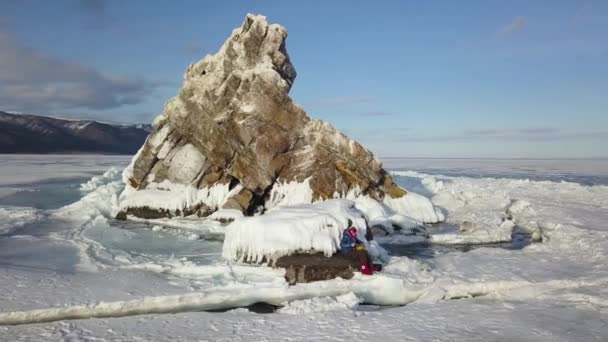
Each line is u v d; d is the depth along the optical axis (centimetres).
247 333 851
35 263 1313
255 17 2275
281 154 2166
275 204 2180
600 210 2466
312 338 821
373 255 1347
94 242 1642
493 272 1284
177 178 2289
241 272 1274
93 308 952
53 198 3008
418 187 3072
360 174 2139
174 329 871
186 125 2297
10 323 881
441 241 1808
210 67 2327
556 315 942
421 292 1149
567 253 1527
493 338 815
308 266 1208
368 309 1055
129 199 2219
